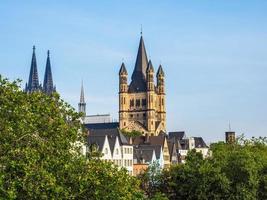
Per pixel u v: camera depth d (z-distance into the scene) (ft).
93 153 178.40
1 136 152.05
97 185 167.94
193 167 336.70
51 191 149.69
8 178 146.00
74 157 169.58
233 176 337.31
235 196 327.06
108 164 174.81
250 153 361.71
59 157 160.97
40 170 146.72
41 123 164.25
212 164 341.41
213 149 472.44
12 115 158.20
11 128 152.76
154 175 362.53
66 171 160.86
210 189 327.88
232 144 467.93
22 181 144.56
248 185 332.80
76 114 178.70
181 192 332.39
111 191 170.91
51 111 169.89
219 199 324.60
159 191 340.18
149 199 301.84
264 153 418.92
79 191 161.89
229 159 345.10
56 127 165.78
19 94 165.37
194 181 328.90
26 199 148.36
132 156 620.90
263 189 349.82
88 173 164.96
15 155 148.87
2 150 150.71
